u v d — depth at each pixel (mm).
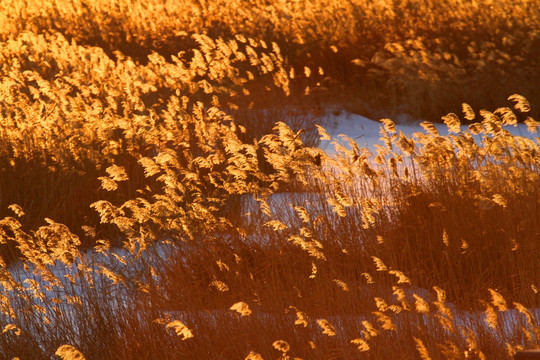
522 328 15234
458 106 53438
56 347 18375
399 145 22812
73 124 32469
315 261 20047
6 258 25859
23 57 56750
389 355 15617
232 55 58875
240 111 40281
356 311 18062
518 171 22312
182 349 17422
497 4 65125
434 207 22141
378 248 21312
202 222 22094
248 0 76688
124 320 18875
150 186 29969
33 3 79812
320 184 24984
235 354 16828
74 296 19125
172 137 31359
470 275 20844
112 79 43438
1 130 32312
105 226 28328
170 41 64312
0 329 18453
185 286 19672
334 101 53844
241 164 22406
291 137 22688
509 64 54719
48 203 28703
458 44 60906
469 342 14547
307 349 16359
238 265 20172
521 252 20391
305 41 60781
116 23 73938
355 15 66875
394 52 56281
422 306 14727
